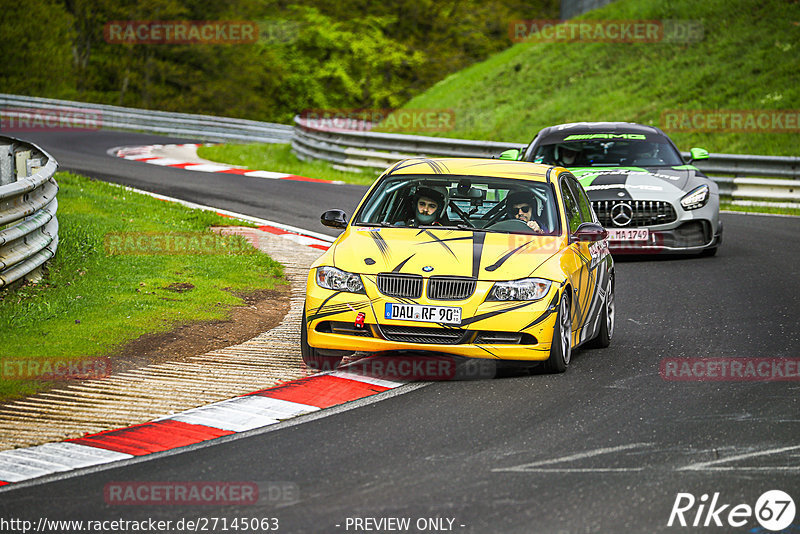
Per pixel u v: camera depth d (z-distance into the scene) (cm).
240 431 2119
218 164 8844
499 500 1697
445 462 1900
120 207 5253
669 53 11225
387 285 2570
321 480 1802
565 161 4878
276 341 3014
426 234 2773
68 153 9238
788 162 6744
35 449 1997
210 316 3262
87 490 1761
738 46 10569
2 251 3130
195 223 5091
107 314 3139
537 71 12400
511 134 10819
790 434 2091
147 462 1917
